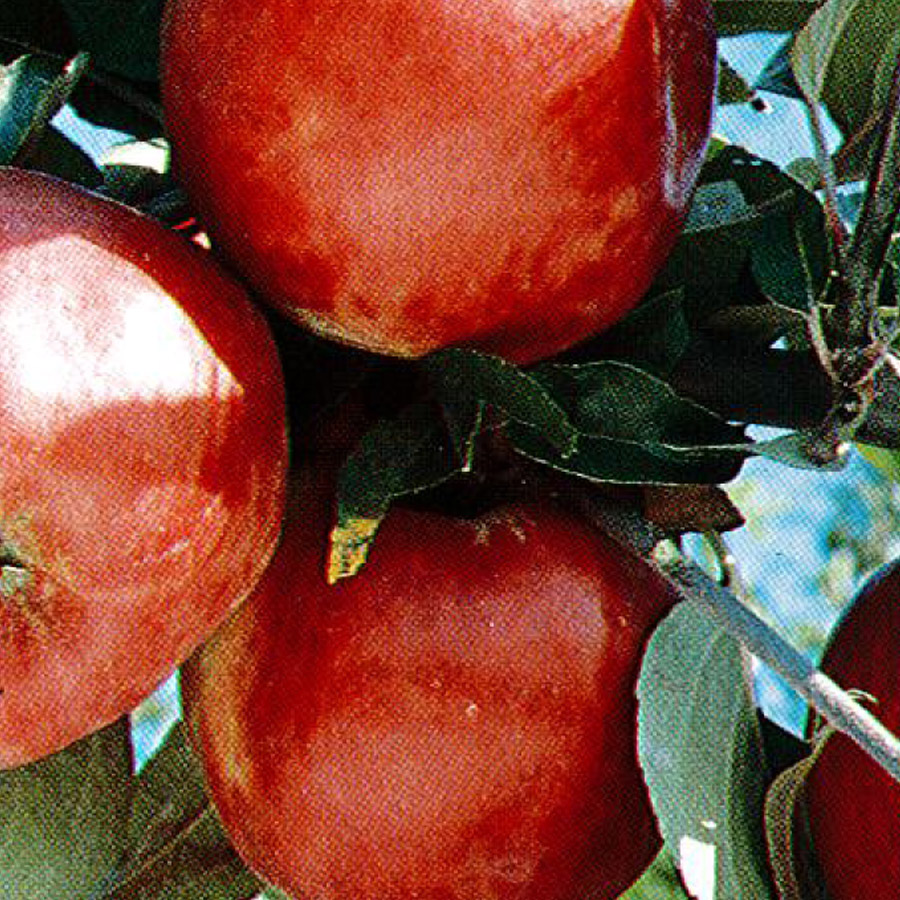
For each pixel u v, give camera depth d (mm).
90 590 555
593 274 578
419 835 595
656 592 609
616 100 566
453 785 593
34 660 559
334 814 596
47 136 658
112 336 557
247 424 569
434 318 577
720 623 583
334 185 567
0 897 630
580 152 566
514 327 581
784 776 595
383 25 562
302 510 608
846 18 611
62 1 633
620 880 613
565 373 594
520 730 594
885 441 614
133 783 641
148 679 568
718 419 593
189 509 561
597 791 599
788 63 650
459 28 562
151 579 559
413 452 589
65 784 636
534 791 596
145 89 643
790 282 607
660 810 585
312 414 612
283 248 575
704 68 587
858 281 594
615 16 567
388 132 563
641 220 577
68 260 561
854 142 652
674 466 591
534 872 601
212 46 572
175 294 567
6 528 550
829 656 635
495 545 605
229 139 572
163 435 557
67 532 551
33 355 550
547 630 598
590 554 607
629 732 600
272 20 567
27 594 557
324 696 594
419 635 595
